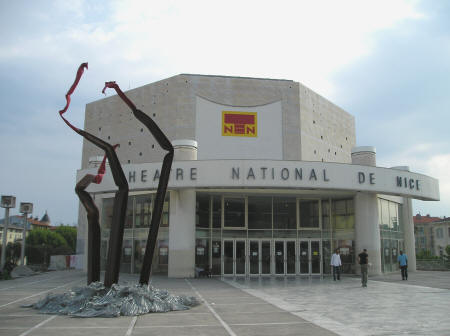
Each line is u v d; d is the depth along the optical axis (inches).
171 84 1526.8
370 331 329.1
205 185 896.3
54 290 671.1
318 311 437.7
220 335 312.3
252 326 349.7
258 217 1068.5
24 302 507.8
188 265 951.6
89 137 488.7
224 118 1485.0
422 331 329.7
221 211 1053.2
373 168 952.3
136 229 1091.9
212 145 1461.6
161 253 1013.2
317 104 1695.4
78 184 493.7
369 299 546.6
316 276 1012.5
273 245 1056.8
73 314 402.0
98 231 493.4
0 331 325.1
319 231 1079.0
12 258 2989.7
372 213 1028.5
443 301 525.3
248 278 946.7
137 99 1643.7
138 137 1630.2
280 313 422.3
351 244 1054.4
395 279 914.7
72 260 1604.3
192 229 964.6
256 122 1501.0
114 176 492.1
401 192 982.4
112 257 472.7
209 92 1497.3
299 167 901.2
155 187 920.3
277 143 1503.4
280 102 1537.9
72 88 475.5
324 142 1702.8
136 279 904.9
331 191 1011.9
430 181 1077.1
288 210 1080.2
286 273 1047.0
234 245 1043.3
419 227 3686.0
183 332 323.0
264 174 890.1
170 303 446.0
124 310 406.9
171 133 1482.5
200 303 488.7
